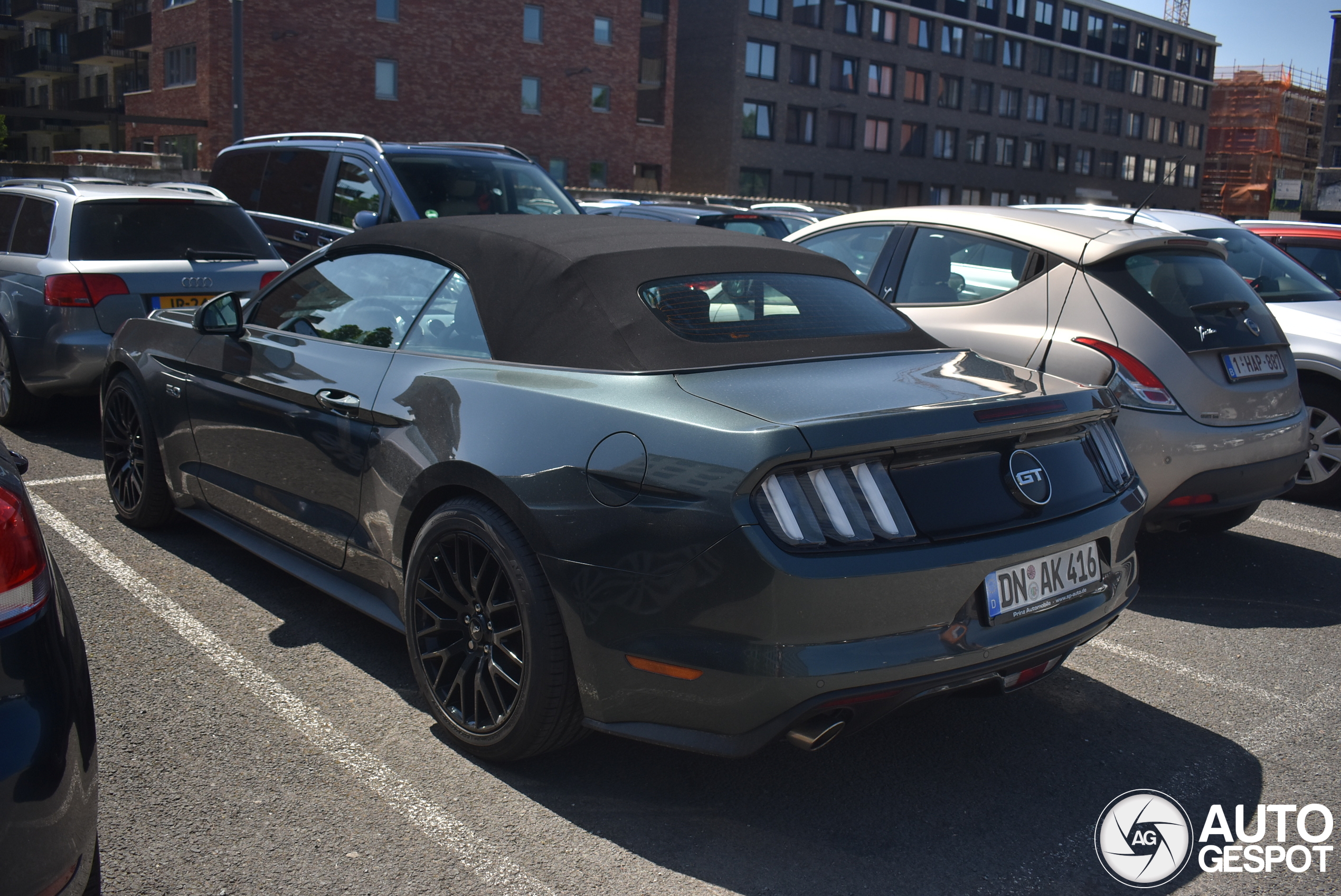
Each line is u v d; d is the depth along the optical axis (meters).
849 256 5.76
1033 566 2.72
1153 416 4.44
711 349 2.90
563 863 2.51
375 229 3.81
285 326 3.95
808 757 3.10
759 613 2.38
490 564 2.86
